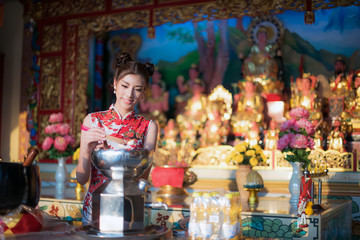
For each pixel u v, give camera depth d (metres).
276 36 7.80
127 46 9.05
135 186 1.73
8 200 1.66
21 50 8.69
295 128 4.66
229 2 6.95
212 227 1.80
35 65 8.40
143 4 7.54
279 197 5.72
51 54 8.23
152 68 2.37
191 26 8.69
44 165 7.71
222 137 7.37
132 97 2.29
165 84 8.72
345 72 7.25
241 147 4.95
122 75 2.26
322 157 5.96
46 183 6.68
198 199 1.82
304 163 4.65
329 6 6.34
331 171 5.84
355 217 5.68
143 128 2.42
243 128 7.22
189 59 8.63
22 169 1.73
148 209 1.78
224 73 8.31
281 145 4.62
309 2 6.44
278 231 3.65
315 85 7.16
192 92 8.46
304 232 3.53
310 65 7.59
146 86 2.33
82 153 2.14
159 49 8.88
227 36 8.34
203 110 7.93
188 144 6.82
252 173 4.79
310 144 4.61
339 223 4.45
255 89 7.37
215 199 1.83
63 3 8.19
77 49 8.02
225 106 7.57
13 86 8.68
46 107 8.20
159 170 5.43
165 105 8.62
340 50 7.38
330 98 6.96
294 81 7.67
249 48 8.12
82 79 7.95
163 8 7.40
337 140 6.27
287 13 7.79
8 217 1.81
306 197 3.54
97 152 1.74
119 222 1.67
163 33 8.88
